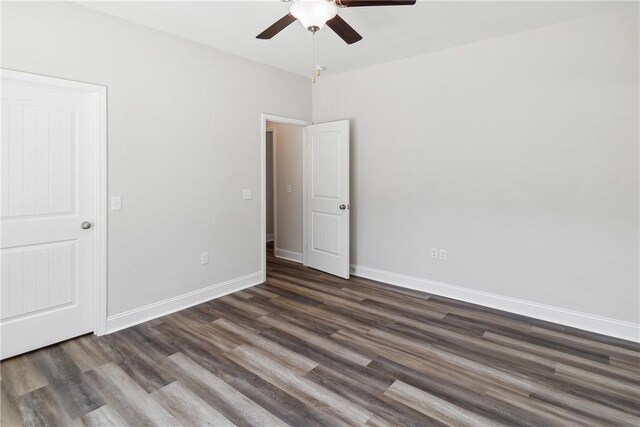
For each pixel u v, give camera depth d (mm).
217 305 3371
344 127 4094
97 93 2641
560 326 2930
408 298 3576
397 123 3855
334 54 3611
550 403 1946
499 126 3195
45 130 2461
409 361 2377
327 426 1765
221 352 2486
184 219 3258
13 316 2391
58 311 2592
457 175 3473
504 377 2193
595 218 2793
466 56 3342
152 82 2957
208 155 3422
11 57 2238
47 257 2521
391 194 3969
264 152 3992
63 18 2445
